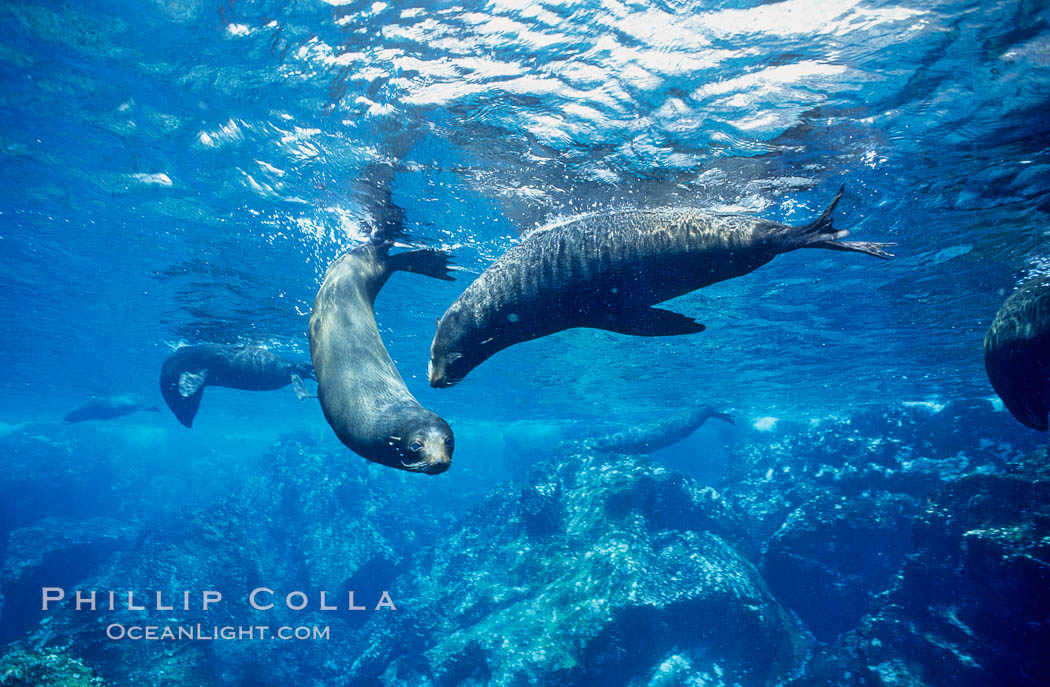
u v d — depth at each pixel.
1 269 15.16
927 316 15.41
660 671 13.86
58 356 25.11
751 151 8.42
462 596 18.66
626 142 8.31
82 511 39.16
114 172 10.18
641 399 30.42
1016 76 6.66
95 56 7.43
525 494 20.75
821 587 17.06
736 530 19.36
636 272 3.42
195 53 7.28
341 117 8.16
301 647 20.09
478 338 3.76
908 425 23.17
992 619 11.73
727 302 14.41
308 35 6.84
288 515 26.69
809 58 6.58
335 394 3.20
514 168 9.09
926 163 8.59
